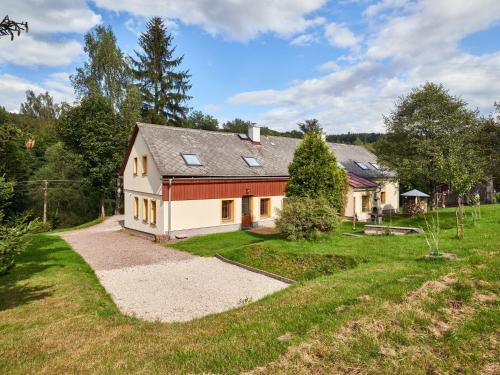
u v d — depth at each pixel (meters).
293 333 5.13
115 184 32.88
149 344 5.44
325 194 15.44
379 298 6.04
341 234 15.23
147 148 20.11
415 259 8.96
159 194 18.61
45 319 7.01
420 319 5.10
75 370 4.60
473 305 5.48
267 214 23.05
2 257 6.95
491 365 4.01
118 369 4.53
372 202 24.53
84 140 29.58
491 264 7.17
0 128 10.49
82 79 32.00
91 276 11.17
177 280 10.70
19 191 31.97
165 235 17.97
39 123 58.44
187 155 20.20
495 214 16.14
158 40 34.34
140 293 9.45
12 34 6.96
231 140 24.41
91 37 32.12
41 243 17.66
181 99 35.41
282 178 23.56
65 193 36.03
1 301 8.40
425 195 19.89
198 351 4.87
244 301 8.45
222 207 20.69
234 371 4.18
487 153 22.73
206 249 15.28
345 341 4.68
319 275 9.98
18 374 4.55
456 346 4.41
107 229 24.66
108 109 31.11
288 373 4.05
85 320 6.91
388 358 4.23
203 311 8.05
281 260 11.87
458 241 10.51
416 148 20.00
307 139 16.00
